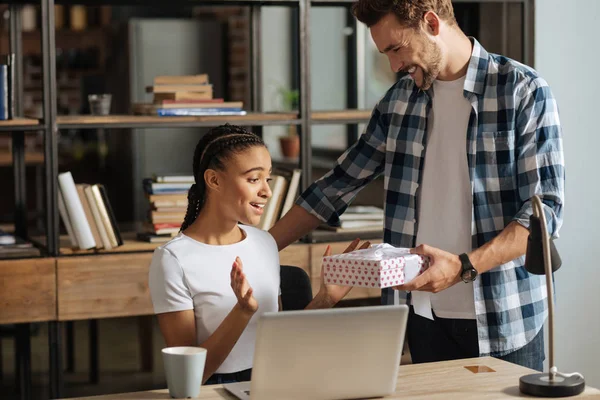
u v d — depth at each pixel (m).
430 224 2.66
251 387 1.86
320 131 5.23
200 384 1.96
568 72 3.99
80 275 3.49
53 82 3.44
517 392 1.99
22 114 3.89
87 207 3.54
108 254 3.56
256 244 2.36
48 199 3.48
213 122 3.64
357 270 2.14
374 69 5.07
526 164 2.50
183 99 3.64
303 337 1.84
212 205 2.29
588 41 4.01
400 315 1.90
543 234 1.99
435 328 2.69
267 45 6.36
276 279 2.38
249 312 2.05
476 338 2.62
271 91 6.35
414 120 2.68
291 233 2.84
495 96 2.54
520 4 3.93
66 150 7.63
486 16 4.10
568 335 4.06
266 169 2.27
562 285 4.03
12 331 4.56
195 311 2.25
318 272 3.73
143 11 8.30
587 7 3.99
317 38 5.46
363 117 3.80
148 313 3.57
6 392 4.67
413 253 2.25
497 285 2.58
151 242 3.68
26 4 3.86
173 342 2.21
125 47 7.15
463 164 2.60
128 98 6.98
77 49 8.34
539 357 2.70
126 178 7.10
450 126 2.62
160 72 6.81
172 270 2.22
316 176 5.12
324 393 1.91
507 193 2.55
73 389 4.70
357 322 1.87
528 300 2.63
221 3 3.85
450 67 2.57
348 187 2.87
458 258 2.27
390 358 1.93
